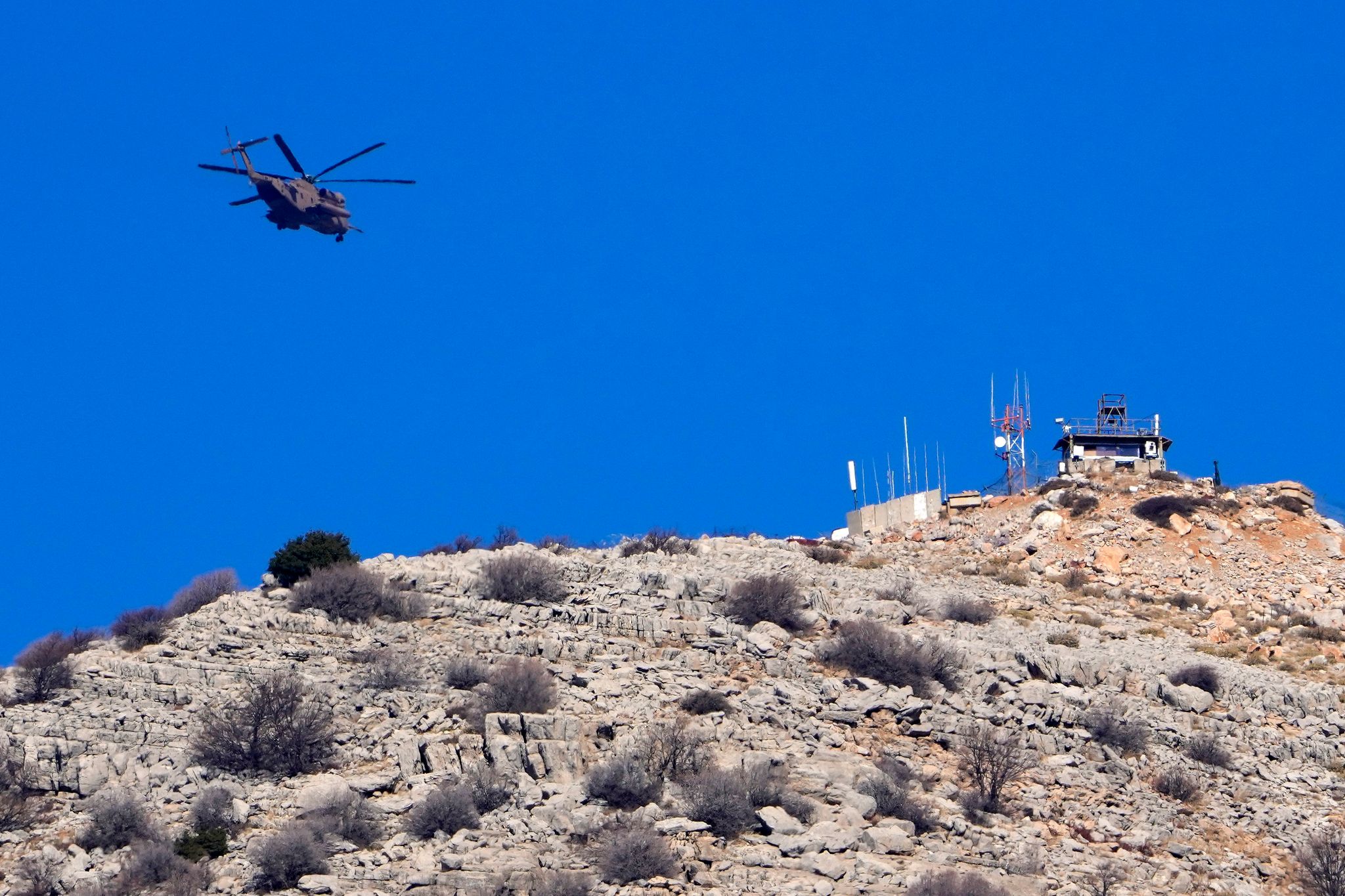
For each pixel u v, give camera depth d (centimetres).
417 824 15525
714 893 14100
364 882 14412
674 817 15425
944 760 17750
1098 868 15625
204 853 15112
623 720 17638
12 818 16025
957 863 15250
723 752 17062
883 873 14625
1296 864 16500
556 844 15075
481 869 14488
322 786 16238
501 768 16538
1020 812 16788
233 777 16825
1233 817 17538
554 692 18312
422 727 17588
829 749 17488
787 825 15300
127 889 14438
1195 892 15612
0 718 17988
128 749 17400
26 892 14525
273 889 14475
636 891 14012
